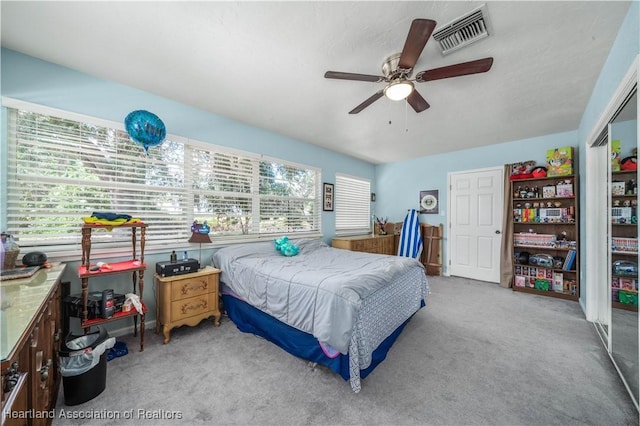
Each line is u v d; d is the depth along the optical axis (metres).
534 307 3.00
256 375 1.71
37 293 1.20
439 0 1.38
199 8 1.45
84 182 2.16
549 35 1.63
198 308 2.36
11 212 1.85
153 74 2.15
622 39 1.54
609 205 1.95
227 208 3.16
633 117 1.56
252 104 2.71
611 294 1.87
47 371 1.13
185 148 2.78
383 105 2.71
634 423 1.30
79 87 2.11
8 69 1.82
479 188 4.29
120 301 2.01
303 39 1.70
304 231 4.13
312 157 4.20
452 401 1.46
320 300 1.70
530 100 2.56
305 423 1.31
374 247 4.67
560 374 1.71
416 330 2.39
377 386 1.60
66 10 1.46
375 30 1.61
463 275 4.46
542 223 3.52
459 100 2.56
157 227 2.57
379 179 5.67
